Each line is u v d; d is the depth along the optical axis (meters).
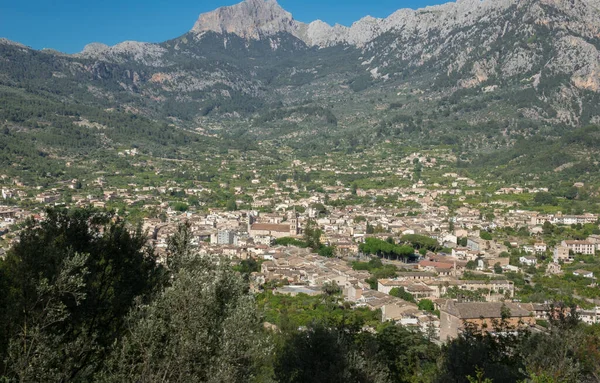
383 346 81.12
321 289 179.12
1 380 36.19
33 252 45.31
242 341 40.97
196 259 49.84
